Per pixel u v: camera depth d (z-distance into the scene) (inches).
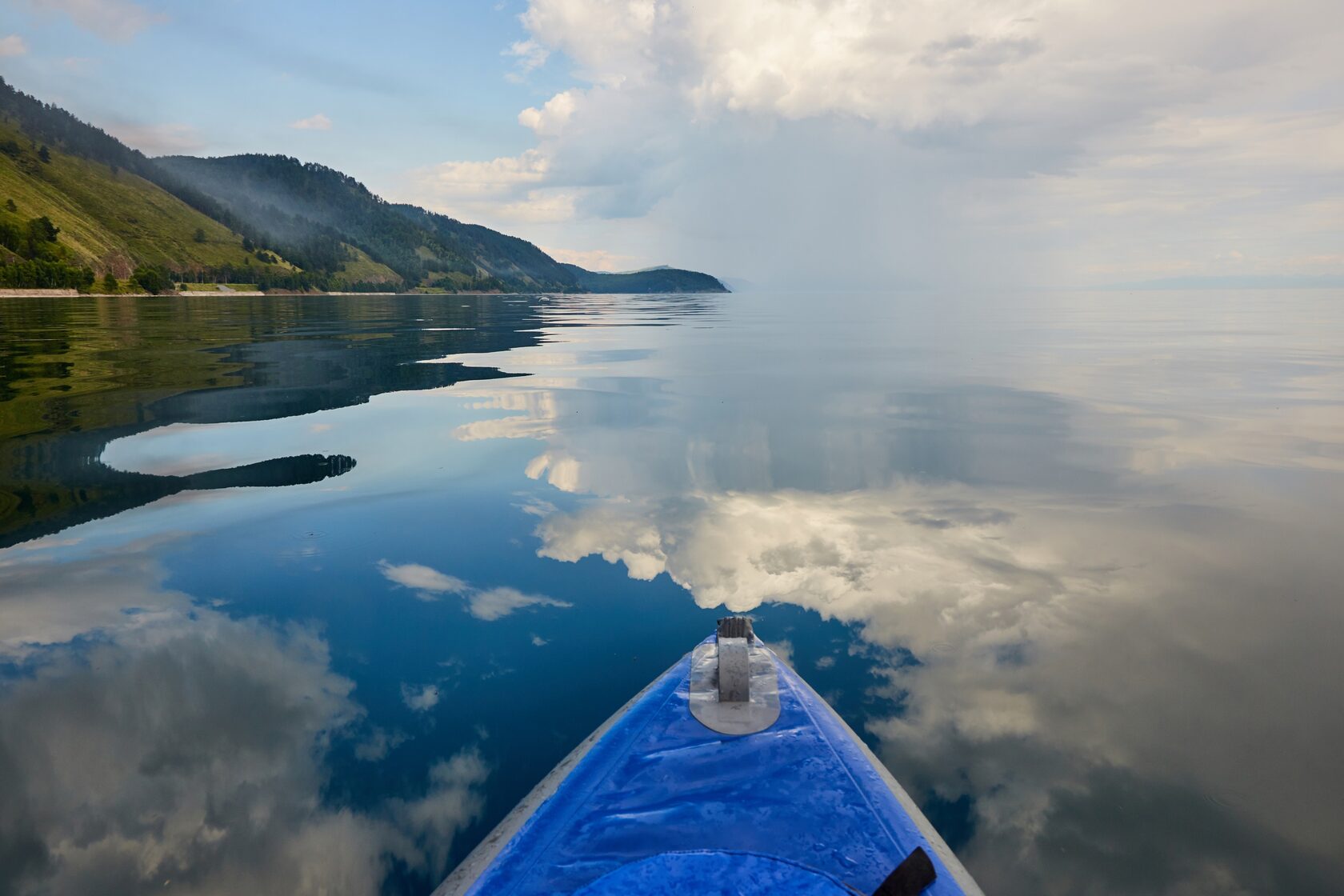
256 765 139.4
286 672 171.6
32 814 126.6
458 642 185.6
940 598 209.8
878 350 969.5
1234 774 136.3
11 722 150.7
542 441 395.9
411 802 129.7
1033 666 174.2
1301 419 458.9
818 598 209.8
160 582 218.1
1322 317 1952.5
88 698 159.8
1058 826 123.1
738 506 288.7
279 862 117.0
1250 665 174.1
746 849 106.0
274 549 244.1
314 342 1050.1
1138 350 967.0
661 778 122.2
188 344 975.6
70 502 287.7
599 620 197.3
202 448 370.6
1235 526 266.8
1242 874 113.9
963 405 520.1
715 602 207.6
